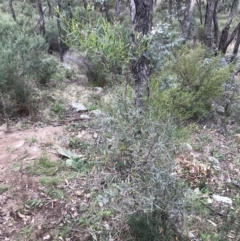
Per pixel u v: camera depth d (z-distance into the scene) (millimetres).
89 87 6609
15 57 5422
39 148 4105
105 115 2436
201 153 4453
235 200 3543
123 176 2379
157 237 2410
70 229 2900
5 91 5051
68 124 4887
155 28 3061
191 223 3059
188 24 7660
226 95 6012
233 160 4418
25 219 3002
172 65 5074
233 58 7316
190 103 4898
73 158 3846
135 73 3008
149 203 2268
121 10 13445
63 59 8695
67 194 3303
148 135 2352
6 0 15414
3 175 3559
